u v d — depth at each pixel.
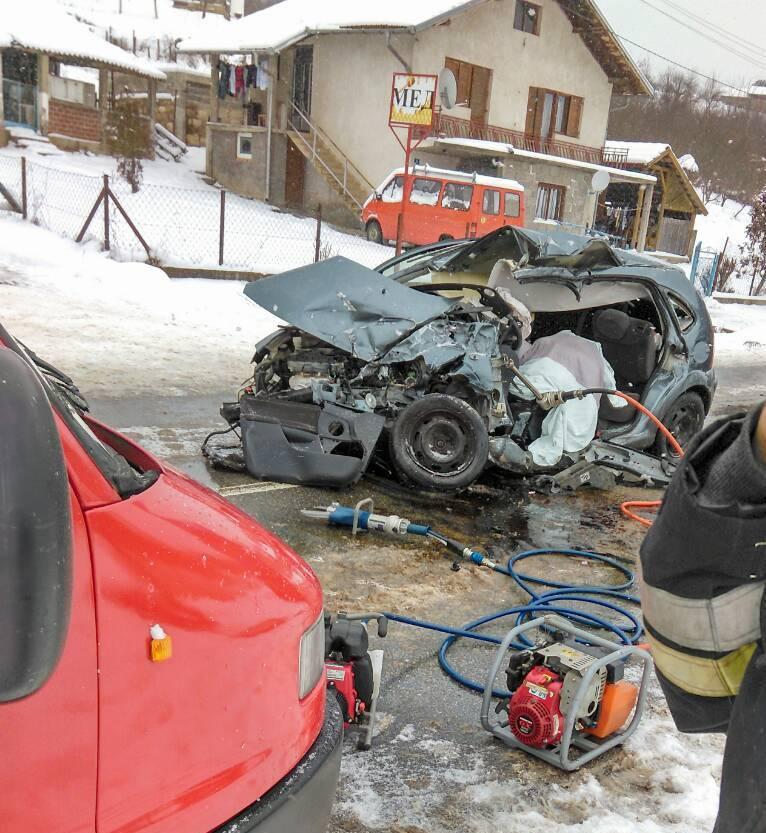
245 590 1.66
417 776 2.70
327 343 6.12
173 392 7.51
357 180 26.02
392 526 4.71
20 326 9.07
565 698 2.76
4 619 1.05
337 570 4.28
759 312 24.73
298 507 5.16
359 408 5.68
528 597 4.23
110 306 11.08
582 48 29.48
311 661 1.84
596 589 4.29
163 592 1.49
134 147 27.27
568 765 2.73
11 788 1.27
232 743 1.57
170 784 1.47
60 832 1.32
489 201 20.34
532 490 6.20
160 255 14.08
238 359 9.27
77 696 1.33
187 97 35.09
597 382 6.32
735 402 11.02
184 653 1.49
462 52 25.95
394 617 3.75
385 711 3.06
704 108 59.97
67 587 1.10
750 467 0.99
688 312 6.98
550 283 6.62
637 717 3.01
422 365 5.64
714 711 1.16
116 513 1.53
